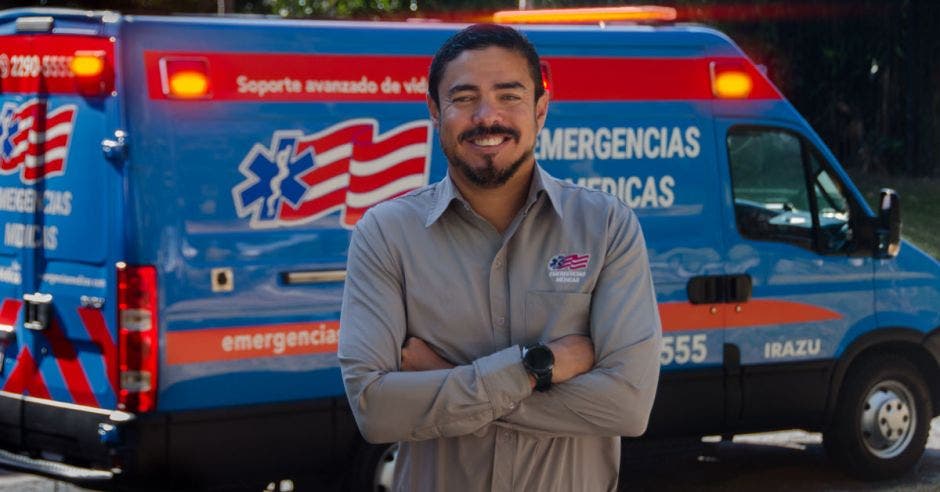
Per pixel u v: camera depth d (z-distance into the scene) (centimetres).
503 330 277
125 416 546
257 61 564
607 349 276
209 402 557
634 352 276
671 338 651
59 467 571
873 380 718
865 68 2147
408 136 598
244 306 561
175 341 549
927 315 727
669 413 652
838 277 700
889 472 726
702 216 659
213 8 1820
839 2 2088
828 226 698
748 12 2066
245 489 645
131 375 544
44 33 573
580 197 283
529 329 277
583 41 634
